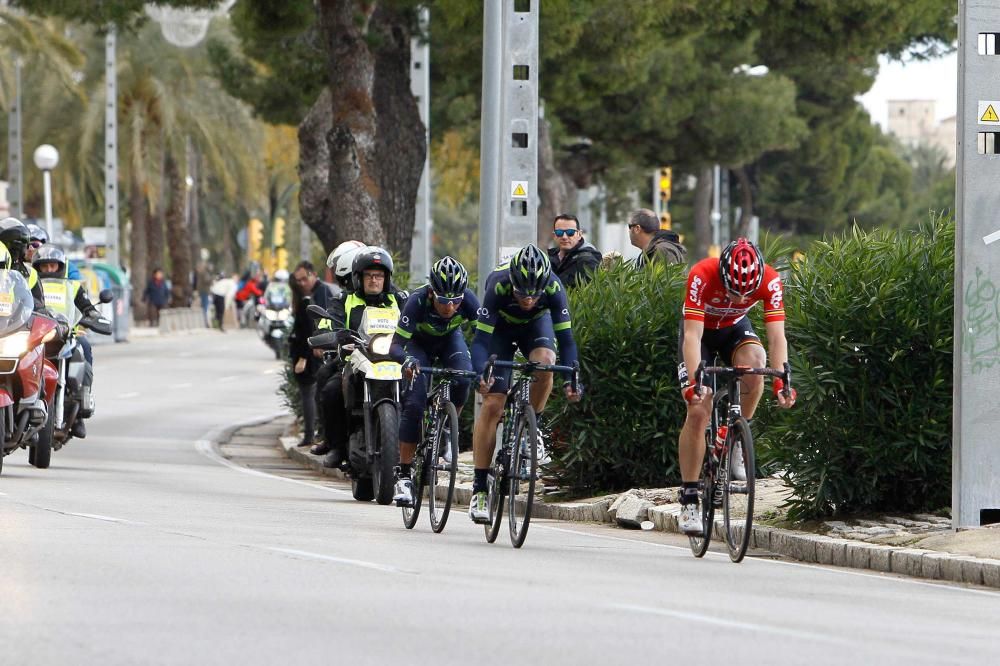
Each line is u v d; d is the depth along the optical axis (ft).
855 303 97.45
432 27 199.41
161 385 266.36
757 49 353.10
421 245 233.35
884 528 95.45
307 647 53.93
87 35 437.58
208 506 107.34
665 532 105.81
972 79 93.71
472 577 73.82
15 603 61.16
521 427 91.30
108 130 426.51
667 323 117.60
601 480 120.88
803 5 241.96
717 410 89.92
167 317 489.67
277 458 164.66
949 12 265.13
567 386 91.35
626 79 273.75
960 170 93.71
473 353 91.91
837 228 555.28
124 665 50.34
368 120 186.29
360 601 64.28
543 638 57.00
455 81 293.64
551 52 225.56
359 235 185.98
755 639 58.44
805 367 97.14
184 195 516.73
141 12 194.18
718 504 88.79
